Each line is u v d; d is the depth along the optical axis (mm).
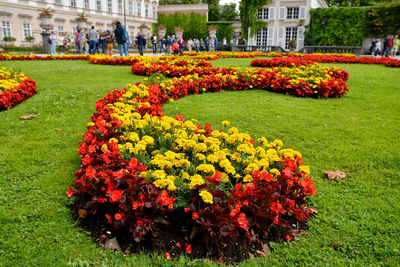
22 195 2756
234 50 24953
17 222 2391
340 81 7375
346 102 6707
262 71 8578
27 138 4109
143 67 9344
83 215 2381
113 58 12578
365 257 2141
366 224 2492
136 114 3529
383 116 5629
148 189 2133
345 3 42938
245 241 2256
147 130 3152
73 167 3328
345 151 3994
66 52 23000
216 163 2639
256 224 2207
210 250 2109
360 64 15398
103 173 2238
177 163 2469
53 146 3887
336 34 28797
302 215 2344
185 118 5125
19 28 29109
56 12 32281
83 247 2158
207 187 2145
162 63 11219
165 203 2037
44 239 2221
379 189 3080
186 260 2037
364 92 7883
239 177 2545
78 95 6266
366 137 4504
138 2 43000
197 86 7219
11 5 27984
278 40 31016
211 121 5027
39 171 3217
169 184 2186
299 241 2318
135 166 2289
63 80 8102
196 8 42594
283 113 5664
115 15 39781
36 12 30406
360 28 28000
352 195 2975
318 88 7082
